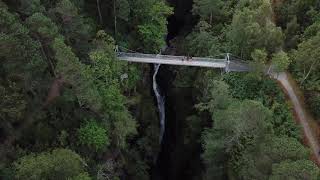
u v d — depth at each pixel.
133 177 60.47
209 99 59.75
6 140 43.31
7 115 40.88
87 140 48.19
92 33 58.06
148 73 71.38
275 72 57.53
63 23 48.69
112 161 54.53
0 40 37.03
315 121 53.81
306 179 36.72
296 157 39.78
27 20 42.50
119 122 51.12
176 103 71.31
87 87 44.28
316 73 54.72
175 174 70.44
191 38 70.06
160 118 74.19
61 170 36.81
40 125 46.25
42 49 44.25
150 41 66.31
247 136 48.03
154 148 68.62
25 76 40.78
